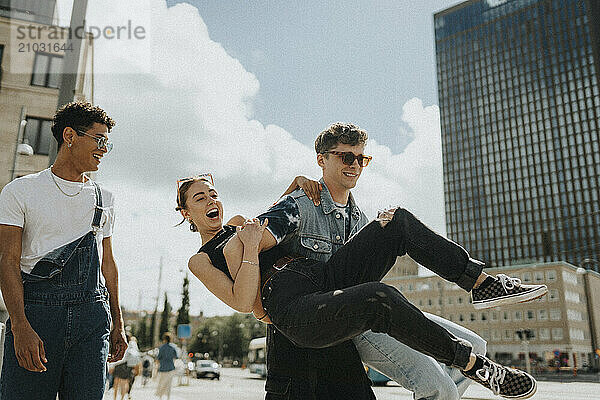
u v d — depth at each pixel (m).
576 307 69.25
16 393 2.08
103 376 2.24
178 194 2.80
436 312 76.44
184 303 71.56
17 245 2.17
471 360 1.77
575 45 95.19
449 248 1.97
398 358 2.18
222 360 110.00
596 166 90.25
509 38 103.62
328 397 2.04
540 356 67.19
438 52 113.19
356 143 2.40
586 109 92.62
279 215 2.16
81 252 2.29
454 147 107.56
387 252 2.04
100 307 2.31
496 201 100.38
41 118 16.22
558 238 92.19
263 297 2.01
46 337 2.13
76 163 2.35
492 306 1.95
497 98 103.62
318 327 1.76
